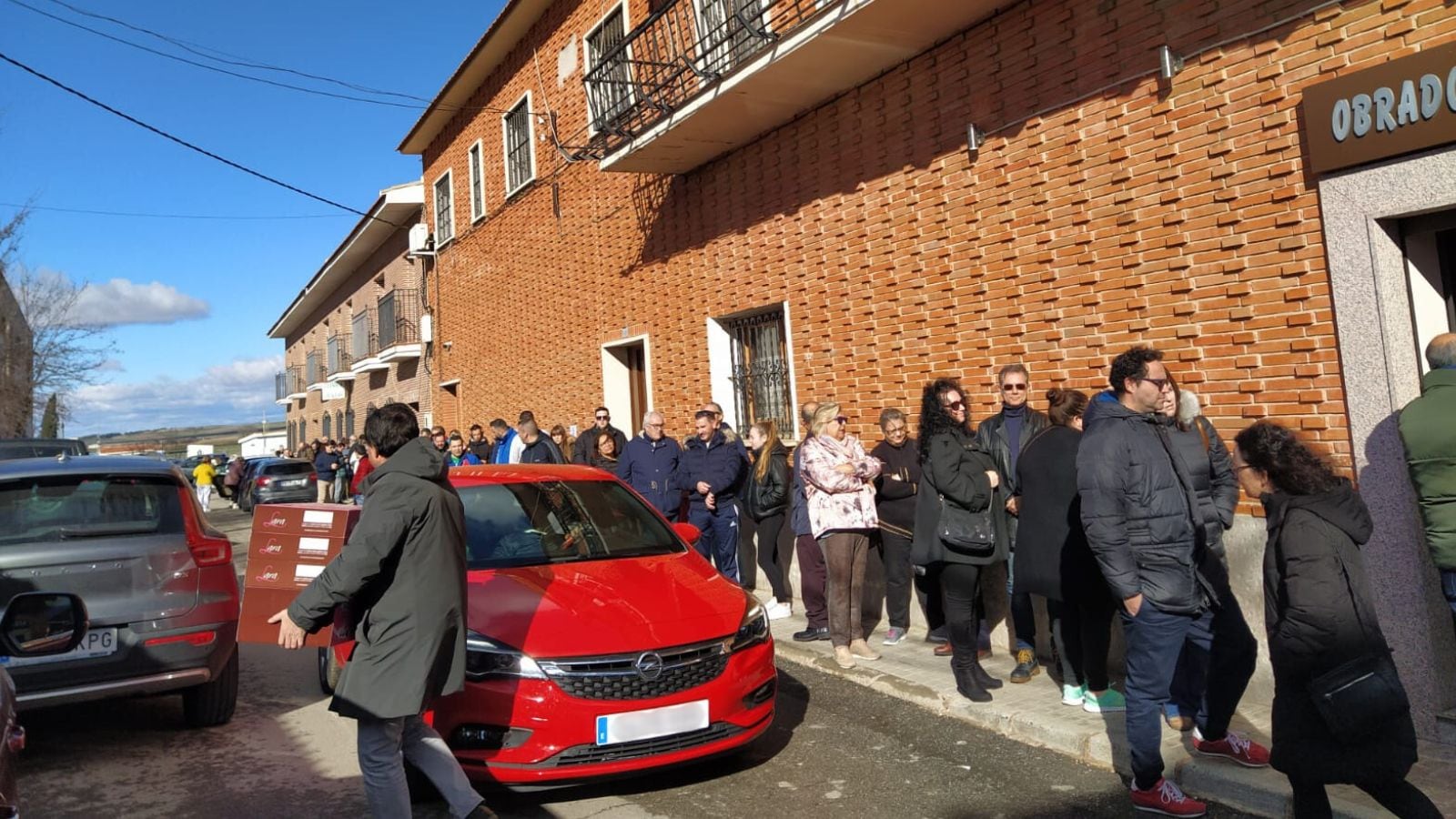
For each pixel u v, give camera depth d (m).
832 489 6.53
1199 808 4.11
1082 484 4.07
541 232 14.17
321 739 5.68
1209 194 5.60
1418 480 3.99
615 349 12.52
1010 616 6.80
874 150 8.13
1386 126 4.66
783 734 5.46
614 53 9.85
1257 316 5.37
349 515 5.57
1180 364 5.79
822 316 8.76
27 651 3.85
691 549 5.89
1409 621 4.68
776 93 8.39
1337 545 3.29
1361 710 3.15
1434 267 4.91
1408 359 4.79
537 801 4.55
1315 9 5.05
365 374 25.89
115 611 5.18
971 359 7.27
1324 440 5.06
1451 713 4.56
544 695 4.30
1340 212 4.93
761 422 8.33
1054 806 4.33
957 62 7.30
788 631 7.87
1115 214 6.16
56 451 13.93
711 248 10.30
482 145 16.38
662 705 4.43
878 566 8.11
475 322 17.05
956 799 4.46
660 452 8.87
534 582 4.96
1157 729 4.12
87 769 5.17
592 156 11.22
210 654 5.44
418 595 3.77
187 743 5.64
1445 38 4.55
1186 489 4.12
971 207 7.23
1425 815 3.15
